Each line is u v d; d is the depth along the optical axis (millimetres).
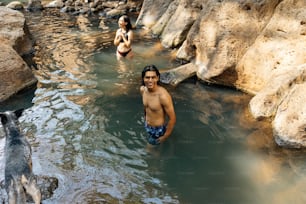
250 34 4148
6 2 9344
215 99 4027
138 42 5930
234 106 3861
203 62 4469
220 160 3039
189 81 4465
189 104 3922
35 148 3191
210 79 4301
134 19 7547
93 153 3143
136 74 4691
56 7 8695
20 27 5723
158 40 6016
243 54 4133
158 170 2938
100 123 3582
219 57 4238
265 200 2598
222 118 3635
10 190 2270
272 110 3482
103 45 5855
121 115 3713
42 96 4156
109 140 3318
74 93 4203
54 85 4430
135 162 3037
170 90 4246
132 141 3307
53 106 3922
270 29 3996
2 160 2988
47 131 3453
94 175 2869
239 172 2895
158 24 6281
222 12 4387
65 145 3246
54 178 2766
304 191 2662
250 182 2783
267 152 3109
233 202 2594
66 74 4750
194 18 5371
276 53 3871
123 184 2779
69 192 2668
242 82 4156
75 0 8844
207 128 3480
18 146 2529
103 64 5043
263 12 4129
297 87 3359
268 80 3877
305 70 3469
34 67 5027
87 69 4883
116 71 4801
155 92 3139
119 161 3047
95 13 8156
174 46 5523
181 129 3477
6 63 4258
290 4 3928
